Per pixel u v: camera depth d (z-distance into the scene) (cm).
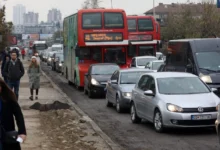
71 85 3409
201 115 1323
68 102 2153
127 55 2927
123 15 2891
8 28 5247
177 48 2123
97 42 2859
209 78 1900
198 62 1967
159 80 1473
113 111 1961
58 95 2488
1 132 606
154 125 1430
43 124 1505
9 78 1897
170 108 1341
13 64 1905
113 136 1366
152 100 1439
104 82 2470
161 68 2367
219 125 1111
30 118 1639
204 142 1238
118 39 2877
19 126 620
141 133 1407
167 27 6531
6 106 613
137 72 2020
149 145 1219
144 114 1514
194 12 6272
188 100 1353
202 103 1338
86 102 2317
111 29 2873
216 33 5075
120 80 1981
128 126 1553
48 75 4691
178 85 1453
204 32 5147
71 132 1356
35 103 1922
